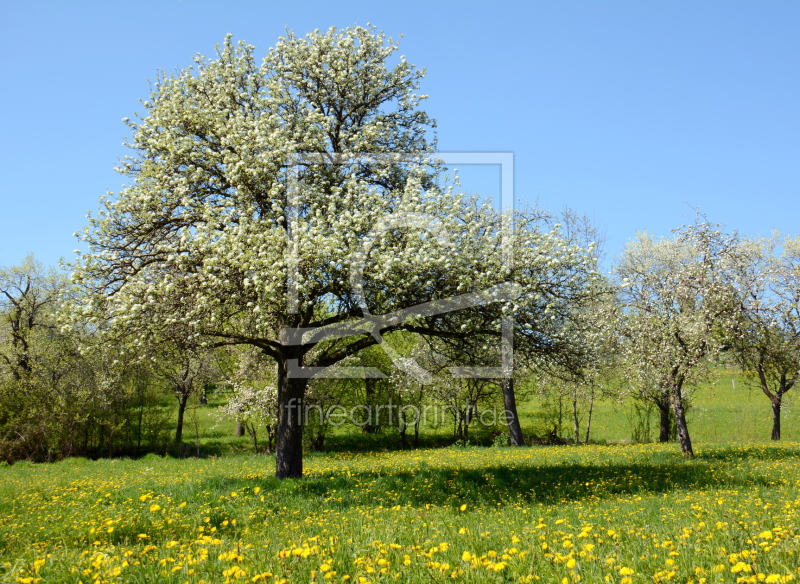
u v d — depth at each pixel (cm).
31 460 3519
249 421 3431
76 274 1323
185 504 1085
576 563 514
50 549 714
